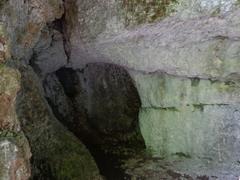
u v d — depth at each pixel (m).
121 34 3.65
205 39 3.56
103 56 4.43
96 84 5.31
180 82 4.14
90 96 5.37
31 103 3.81
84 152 4.08
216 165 4.04
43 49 4.38
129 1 3.44
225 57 3.64
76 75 5.30
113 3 3.57
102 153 4.93
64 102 5.27
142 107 4.72
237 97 3.88
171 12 3.21
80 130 5.34
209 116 4.07
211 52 3.66
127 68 4.57
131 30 3.53
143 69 4.28
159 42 3.72
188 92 4.12
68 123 5.27
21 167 2.71
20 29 3.57
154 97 4.45
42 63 4.63
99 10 3.73
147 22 3.36
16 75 2.80
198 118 4.15
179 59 3.85
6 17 3.18
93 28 3.84
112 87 5.25
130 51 4.05
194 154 4.25
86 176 3.89
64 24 4.23
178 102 4.23
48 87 5.07
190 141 4.26
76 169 3.89
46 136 3.92
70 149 4.02
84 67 5.20
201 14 3.11
